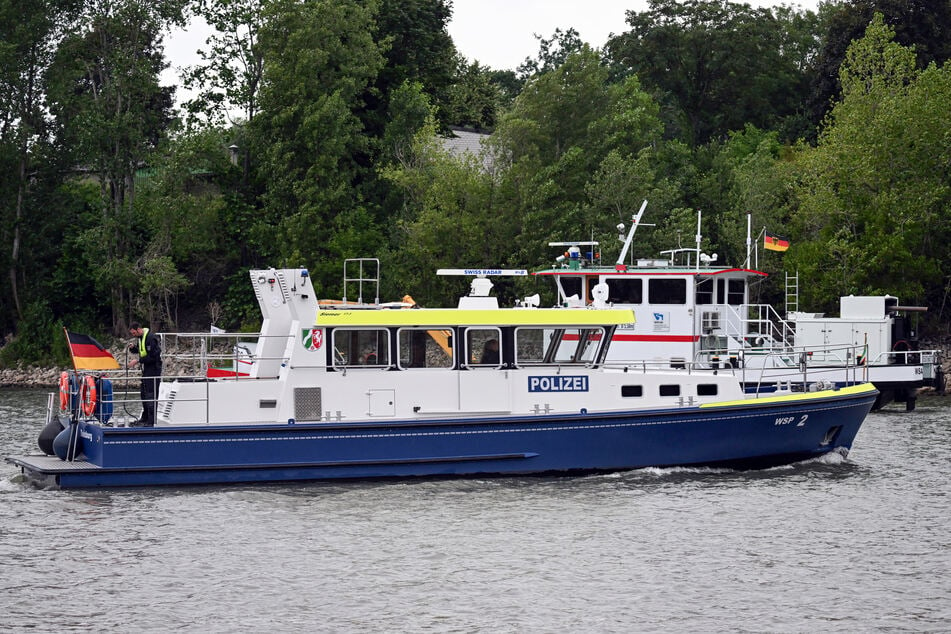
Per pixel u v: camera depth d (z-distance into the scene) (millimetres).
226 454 80875
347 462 81750
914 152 196875
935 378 161750
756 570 63531
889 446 107750
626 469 85812
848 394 89812
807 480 86438
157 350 84250
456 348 83562
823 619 55938
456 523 72938
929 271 189500
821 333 144750
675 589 60312
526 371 84312
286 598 58969
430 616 56344
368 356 83062
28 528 71812
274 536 70125
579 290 123062
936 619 55875
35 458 85438
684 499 79562
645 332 120438
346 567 64125
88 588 60531
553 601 58469
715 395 87438
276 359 82688
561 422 83500
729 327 122625
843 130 199375
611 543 68750
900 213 189375
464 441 82688
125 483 80875
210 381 83500
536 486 82688
